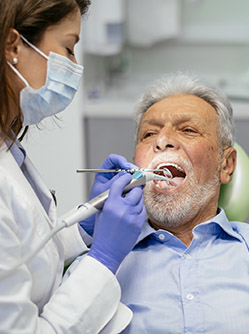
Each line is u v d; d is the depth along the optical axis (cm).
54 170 292
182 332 128
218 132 156
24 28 106
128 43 405
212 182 153
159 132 155
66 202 296
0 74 102
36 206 113
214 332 127
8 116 107
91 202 114
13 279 99
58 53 111
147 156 154
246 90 367
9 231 100
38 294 113
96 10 337
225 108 159
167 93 162
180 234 152
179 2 390
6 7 100
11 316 97
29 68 110
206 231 145
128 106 335
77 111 294
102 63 407
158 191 145
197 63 410
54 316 106
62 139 287
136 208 115
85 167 346
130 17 380
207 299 132
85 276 110
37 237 109
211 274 137
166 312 131
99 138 342
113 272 114
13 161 115
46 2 105
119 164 140
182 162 147
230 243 147
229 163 162
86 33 342
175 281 137
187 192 146
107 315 112
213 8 395
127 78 414
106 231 113
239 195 172
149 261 142
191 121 152
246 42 397
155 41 399
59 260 123
